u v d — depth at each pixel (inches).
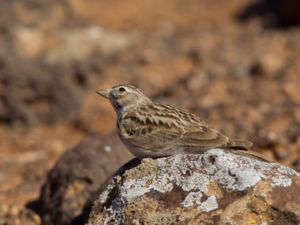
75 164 462.9
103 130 735.7
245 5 1167.6
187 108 726.5
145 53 901.8
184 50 921.5
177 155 329.4
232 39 968.9
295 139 577.9
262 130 616.4
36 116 764.0
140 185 323.0
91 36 885.8
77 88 778.8
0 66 763.4
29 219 478.3
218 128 643.5
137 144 366.6
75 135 737.0
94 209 333.4
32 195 526.6
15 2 916.6
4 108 761.6
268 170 315.0
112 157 465.4
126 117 377.7
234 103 714.2
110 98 395.9
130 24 1106.7
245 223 303.4
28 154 657.0
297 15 1040.2
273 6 1138.7
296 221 302.7
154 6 1204.5
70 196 451.2
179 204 311.7
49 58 811.4
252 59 849.5
